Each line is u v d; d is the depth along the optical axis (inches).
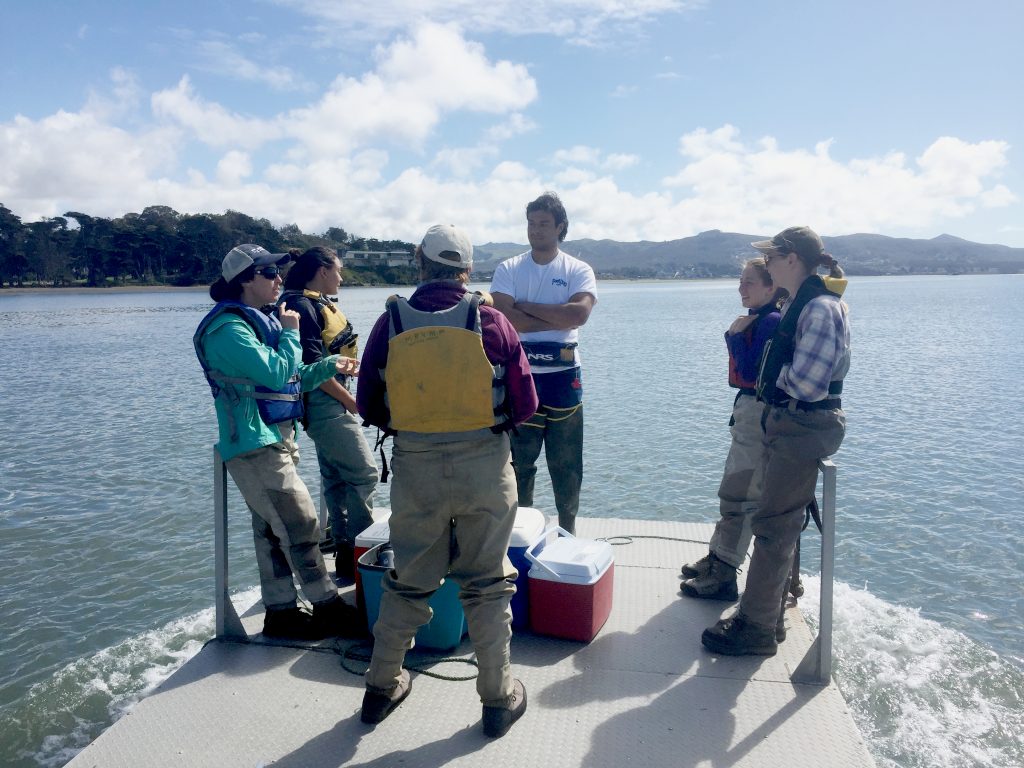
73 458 505.4
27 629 259.3
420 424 114.4
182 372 1013.2
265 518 150.6
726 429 575.2
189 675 142.3
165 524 367.2
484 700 121.0
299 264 183.9
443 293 118.4
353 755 116.5
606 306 3705.7
